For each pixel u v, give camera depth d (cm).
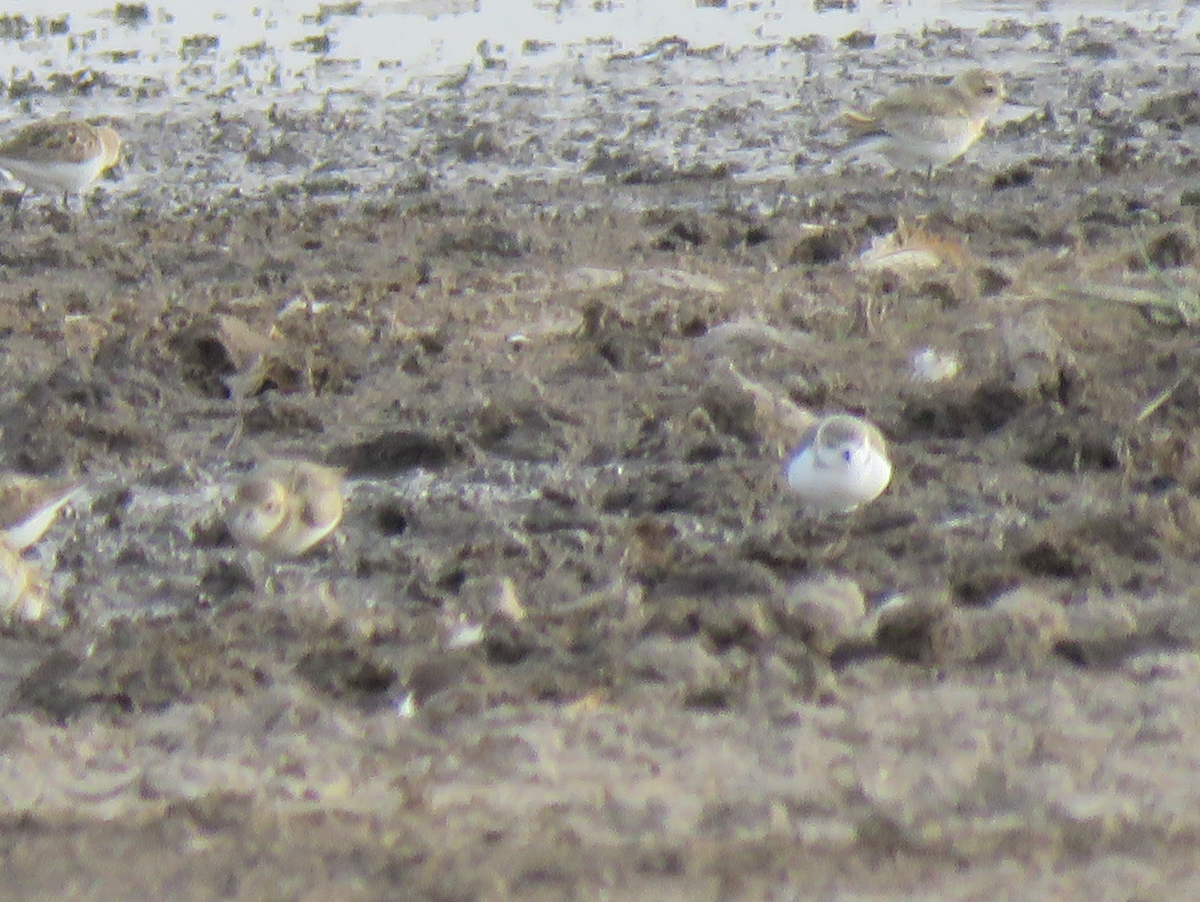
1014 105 2997
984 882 814
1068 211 2306
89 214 2508
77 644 1195
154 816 918
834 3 3791
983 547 1295
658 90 3103
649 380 1703
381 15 3712
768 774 956
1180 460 1439
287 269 2164
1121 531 1302
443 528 1409
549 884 826
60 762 1012
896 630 1138
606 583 1262
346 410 1673
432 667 1116
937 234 2152
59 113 3038
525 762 980
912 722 1018
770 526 1360
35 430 1627
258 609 1245
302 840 881
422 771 979
